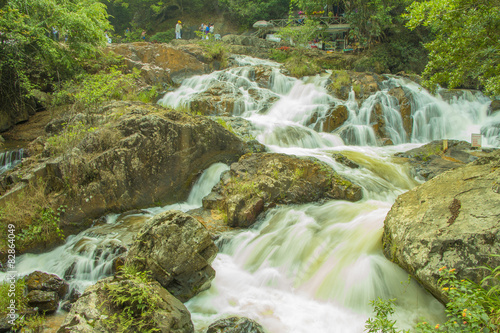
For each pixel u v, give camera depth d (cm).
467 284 415
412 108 1505
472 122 1540
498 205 486
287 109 1475
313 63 1983
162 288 513
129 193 823
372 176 965
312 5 2486
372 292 553
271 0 3130
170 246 546
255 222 771
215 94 1527
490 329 356
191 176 927
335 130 1403
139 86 1571
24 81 1295
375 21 2336
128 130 851
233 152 1006
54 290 577
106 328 412
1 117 1266
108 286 459
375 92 1570
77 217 755
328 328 506
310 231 703
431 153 1105
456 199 536
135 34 3064
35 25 1280
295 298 576
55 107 1323
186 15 3522
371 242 640
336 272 598
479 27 749
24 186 734
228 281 618
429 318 502
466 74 909
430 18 814
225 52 1989
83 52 1442
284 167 868
